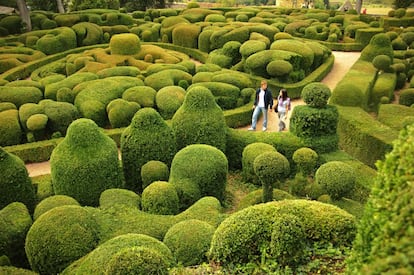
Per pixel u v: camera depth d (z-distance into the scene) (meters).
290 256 5.05
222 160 9.25
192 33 25.27
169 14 33.00
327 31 26.69
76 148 8.95
